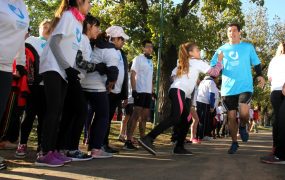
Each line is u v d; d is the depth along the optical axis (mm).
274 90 6402
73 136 5578
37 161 4918
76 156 5559
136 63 8297
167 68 16031
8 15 3998
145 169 4926
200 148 8555
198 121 10688
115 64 5926
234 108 7297
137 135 10906
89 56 5793
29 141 7387
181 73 6656
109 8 16969
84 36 5699
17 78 5699
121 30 6977
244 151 7785
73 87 5395
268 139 14172
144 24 16297
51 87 4891
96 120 5988
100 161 5562
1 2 4031
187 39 15312
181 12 15969
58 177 4250
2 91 4129
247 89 7250
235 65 7297
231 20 17578
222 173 4805
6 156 5613
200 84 11602
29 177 4199
